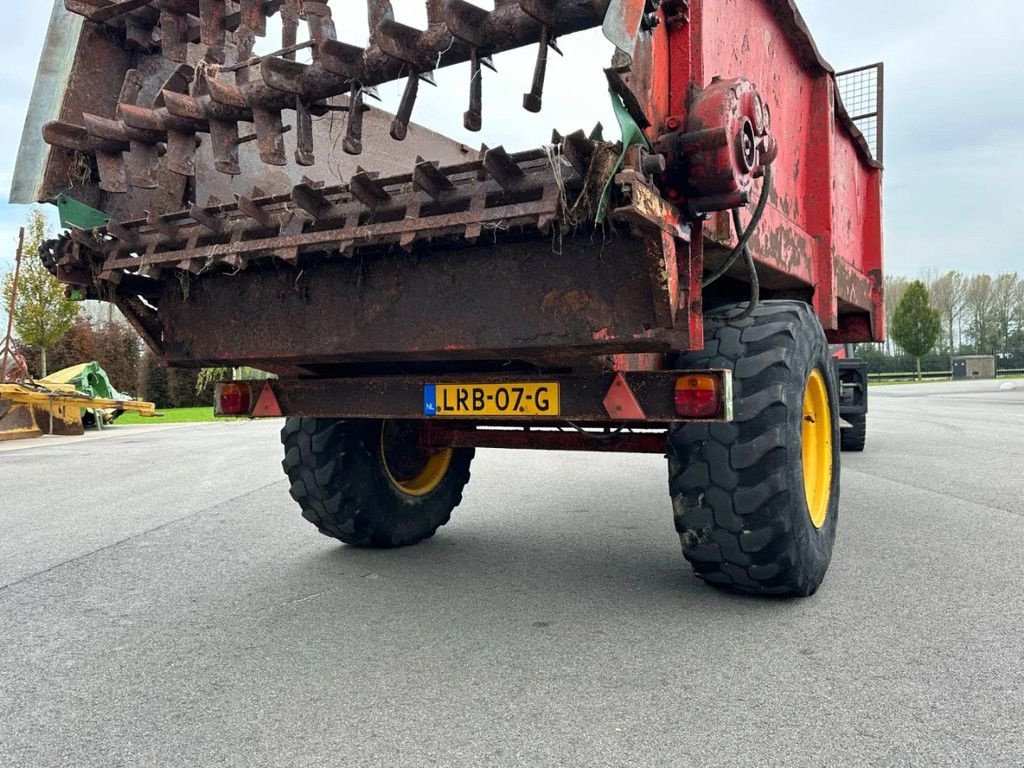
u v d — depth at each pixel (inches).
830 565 148.9
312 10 104.8
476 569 152.9
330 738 81.9
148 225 128.0
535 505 230.1
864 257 231.5
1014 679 93.6
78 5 127.2
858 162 216.2
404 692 93.4
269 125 111.2
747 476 114.1
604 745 79.0
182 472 344.5
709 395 105.0
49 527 212.2
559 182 91.5
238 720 86.7
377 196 108.7
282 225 115.8
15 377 674.2
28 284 798.5
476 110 94.5
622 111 86.7
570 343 105.6
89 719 88.0
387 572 151.6
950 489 241.1
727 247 117.3
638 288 100.9
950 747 77.0
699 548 119.5
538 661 102.6
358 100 103.4
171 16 127.6
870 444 389.4
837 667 98.3
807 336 125.3
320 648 109.4
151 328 144.6
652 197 90.0
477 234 98.2
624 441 148.0
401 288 118.2
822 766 73.9
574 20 86.2
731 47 119.1
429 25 95.2
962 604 123.3
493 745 79.4
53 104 133.6
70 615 128.5
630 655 104.0
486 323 111.7
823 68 164.9
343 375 149.3
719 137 92.7
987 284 2554.1
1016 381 1712.6
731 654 103.6
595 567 153.2
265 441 526.0
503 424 158.7
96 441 539.5
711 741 79.4
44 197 131.3
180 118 117.6
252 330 132.9
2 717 89.0
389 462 171.0
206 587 144.3
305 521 212.8
